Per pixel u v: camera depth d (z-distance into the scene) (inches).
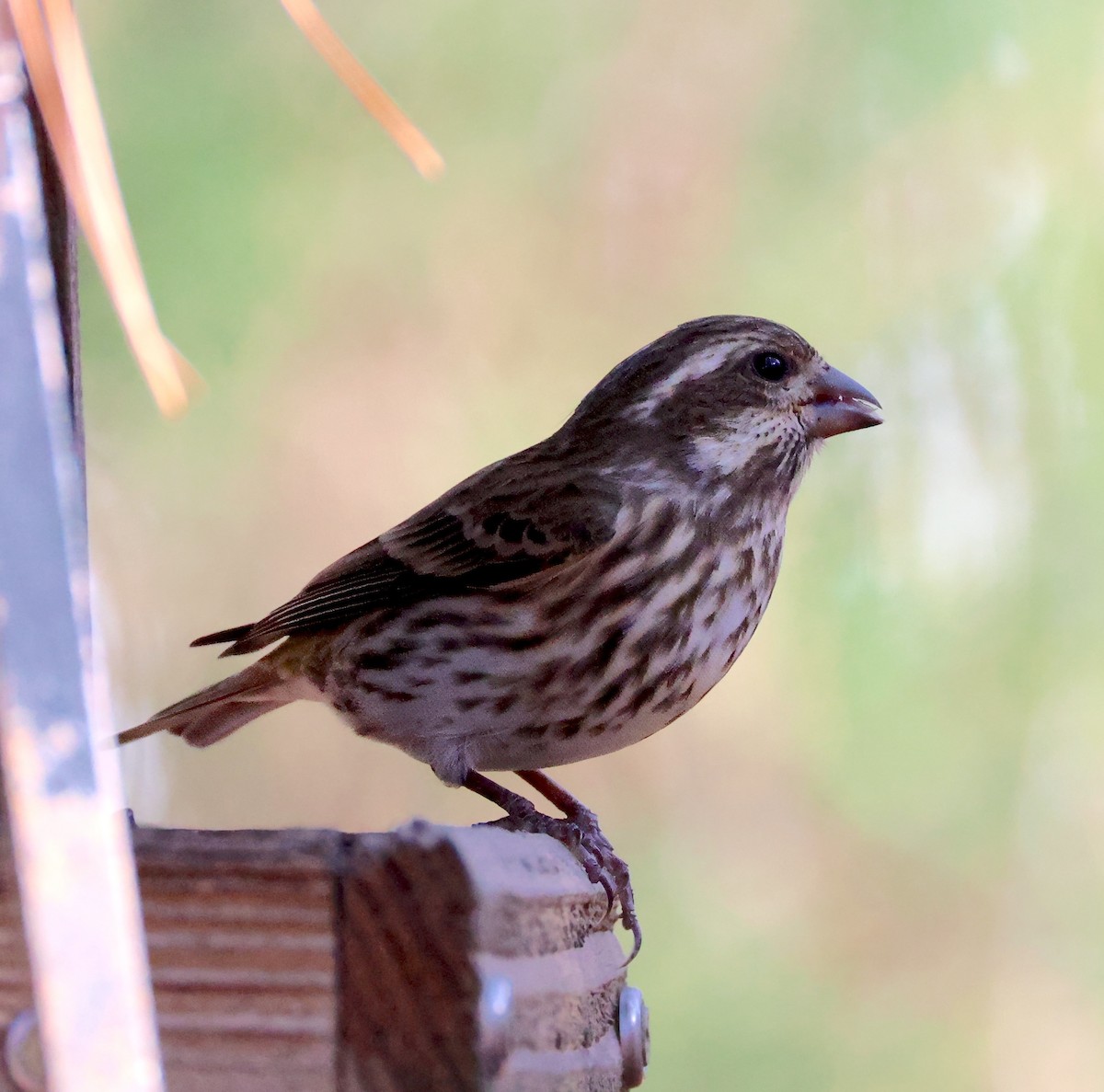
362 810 512.7
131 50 505.7
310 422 514.6
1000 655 491.5
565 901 213.9
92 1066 140.8
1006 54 513.0
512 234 526.3
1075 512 496.1
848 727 491.8
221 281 504.7
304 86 515.5
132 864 164.2
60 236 229.9
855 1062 475.8
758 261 521.3
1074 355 501.7
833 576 497.0
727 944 486.6
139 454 509.7
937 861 487.2
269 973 177.6
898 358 507.8
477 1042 174.1
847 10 526.0
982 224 511.5
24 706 144.9
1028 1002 479.8
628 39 537.6
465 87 536.1
